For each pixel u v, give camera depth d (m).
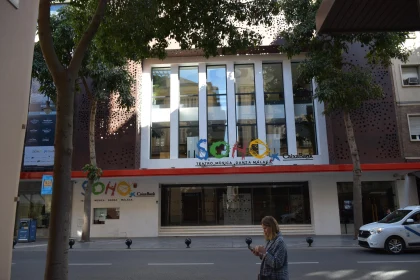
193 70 24.22
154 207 22.03
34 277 9.41
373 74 22.36
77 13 9.84
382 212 21.69
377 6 5.77
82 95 22.91
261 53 23.50
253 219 22.45
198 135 23.28
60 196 5.49
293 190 22.66
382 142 21.64
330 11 6.00
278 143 22.98
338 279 8.58
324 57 16.55
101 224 21.91
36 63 17.61
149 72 23.91
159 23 9.38
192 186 23.03
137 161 22.31
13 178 4.83
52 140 22.53
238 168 20.27
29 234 19.95
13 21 4.96
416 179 21.33
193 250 14.98
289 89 23.34
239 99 23.67
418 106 21.97
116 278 9.05
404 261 10.95
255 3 9.84
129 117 22.50
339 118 22.08
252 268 10.20
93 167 18.50
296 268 10.09
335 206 21.45
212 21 9.56
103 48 9.91
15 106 4.94
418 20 6.33
